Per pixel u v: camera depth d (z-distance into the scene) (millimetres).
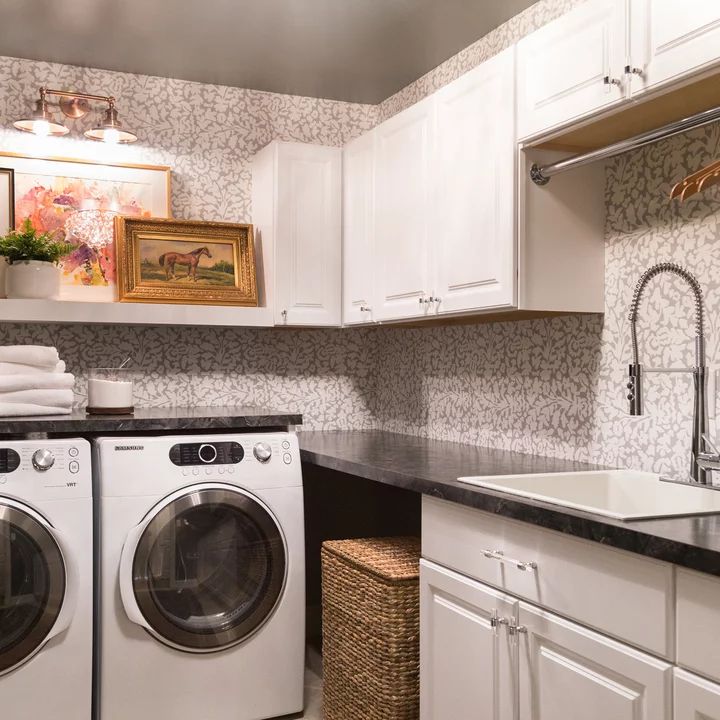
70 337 3623
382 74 3746
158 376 3779
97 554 2852
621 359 2646
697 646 1521
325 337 4121
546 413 2992
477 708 2150
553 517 1858
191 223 3664
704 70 1920
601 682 1739
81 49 3447
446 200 2936
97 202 3611
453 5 3008
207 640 2875
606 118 2273
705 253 2330
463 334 3512
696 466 2203
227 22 3158
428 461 2859
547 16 2941
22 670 2648
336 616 2865
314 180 3723
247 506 2938
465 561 2234
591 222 2703
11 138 3535
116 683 2781
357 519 4008
